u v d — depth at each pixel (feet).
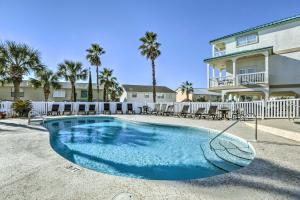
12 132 27.17
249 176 11.69
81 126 44.60
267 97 56.49
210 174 16.44
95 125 46.06
